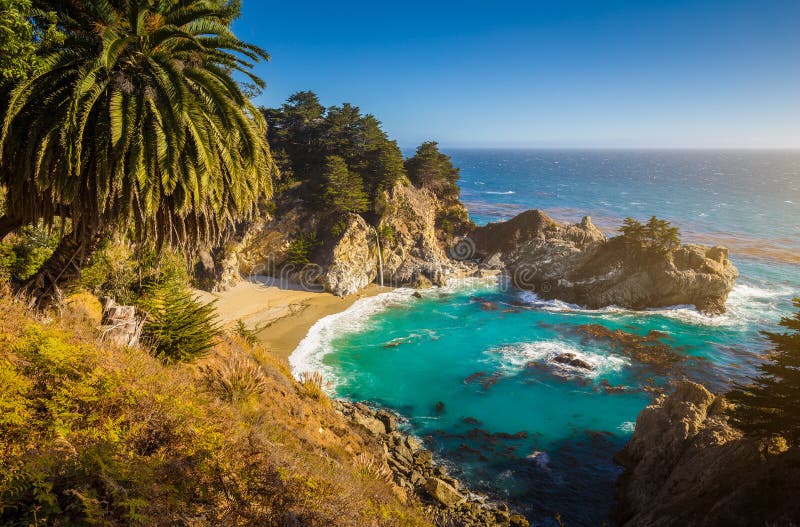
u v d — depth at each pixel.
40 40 10.71
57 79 9.95
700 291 63.38
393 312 64.25
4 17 9.26
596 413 38.31
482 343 53.44
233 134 11.13
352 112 106.69
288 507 7.11
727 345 52.41
